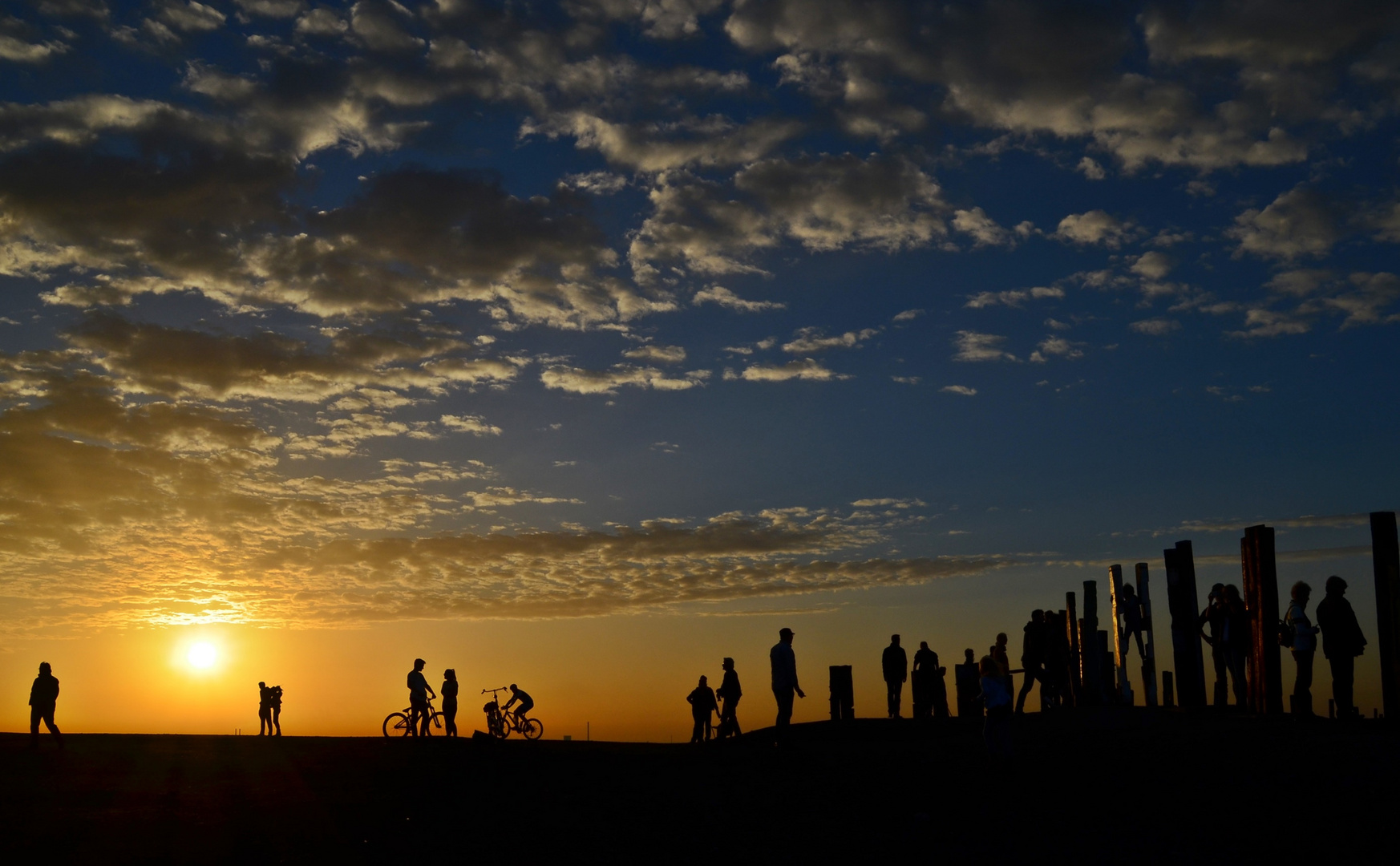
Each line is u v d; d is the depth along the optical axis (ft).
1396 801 36.29
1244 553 64.44
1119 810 40.45
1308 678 54.60
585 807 49.80
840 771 56.80
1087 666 88.69
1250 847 33.47
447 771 66.03
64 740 91.66
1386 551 53.06
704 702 87.51
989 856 35.50
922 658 88.69
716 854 38.29
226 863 38.14
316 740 95.66
